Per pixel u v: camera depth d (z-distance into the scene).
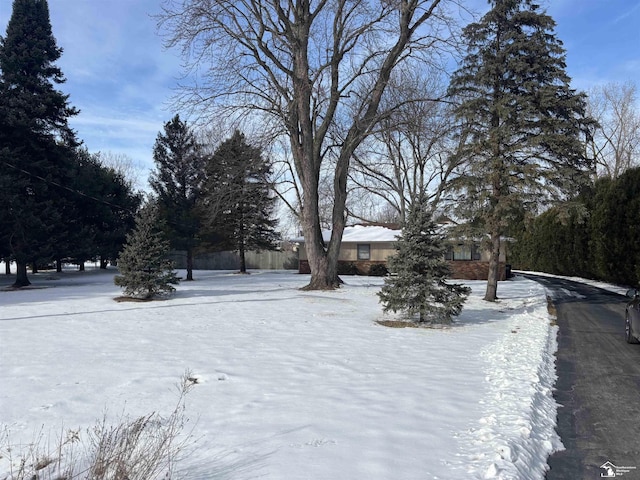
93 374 7.07
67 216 29.00
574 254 33.41
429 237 12.48
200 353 8.62
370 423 5.02
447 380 6.83
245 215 38.59
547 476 4.16
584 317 14.93
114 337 10.26
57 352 8.67
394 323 12.55
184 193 32.53
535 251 44.53
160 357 8.27
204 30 18.30
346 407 5.55
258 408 5.52
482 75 18.61
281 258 48.59
